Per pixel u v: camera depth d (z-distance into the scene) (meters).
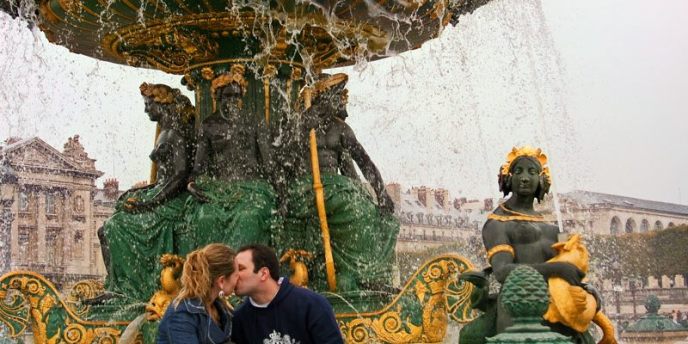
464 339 5.55
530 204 5.58
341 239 7.71
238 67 7.79
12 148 38.19
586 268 5.26
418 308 7.29
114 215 8.04
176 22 7.79
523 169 5.55
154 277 7.73
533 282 4.37
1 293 7.07
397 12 8.02
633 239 38.50
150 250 7.82
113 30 8.25
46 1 8.05
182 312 4.06
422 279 7.35
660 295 35.38
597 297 5.35
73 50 9.23
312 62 8.39
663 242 38.28
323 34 8.16
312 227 7.80
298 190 7.77
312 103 7.96
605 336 5.51
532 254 5.35
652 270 37.78
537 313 4.37
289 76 8.22
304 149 7.89
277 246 7.57
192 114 8.34
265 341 4.21
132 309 7.50
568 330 5.16
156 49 8.32
